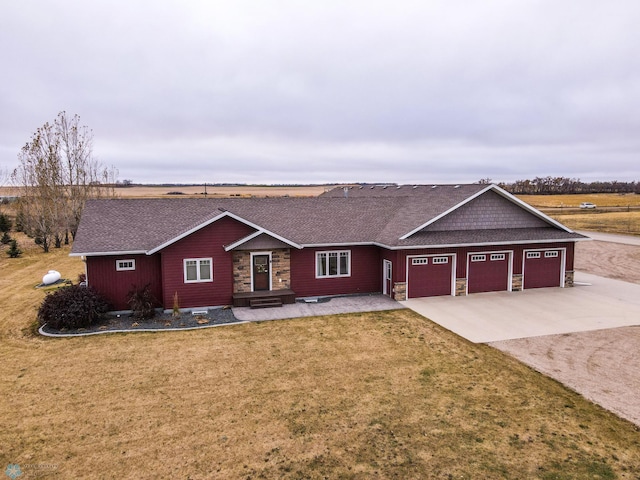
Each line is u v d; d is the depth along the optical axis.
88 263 19.25
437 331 16.95
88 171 49.50
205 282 20.22
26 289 24.91
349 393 11.95
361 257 23.05
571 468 8.71
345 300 21.81
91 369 13.60
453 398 11.62
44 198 40.97
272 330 17.20
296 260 22.00
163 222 22.06
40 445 9.58
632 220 60.19
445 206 23.34
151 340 16.16
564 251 24.19
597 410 10.93
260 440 9.75
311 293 22.39
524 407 11.11
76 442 9.70
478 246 22.67
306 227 23.38
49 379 12.89
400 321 18.23
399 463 8.90
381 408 11.12
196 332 17.02
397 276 21.52
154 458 9.12
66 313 17.41
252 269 21.20
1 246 41.06
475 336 16.38
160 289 20.31
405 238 21.58
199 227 19.62
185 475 8.58
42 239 41.81
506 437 9.80
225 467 8.82
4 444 9.62
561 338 16.09
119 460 9.05
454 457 9.09
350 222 24.44
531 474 8.54
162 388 12.30
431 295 22.36
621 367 13.48
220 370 13.49
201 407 11.22
